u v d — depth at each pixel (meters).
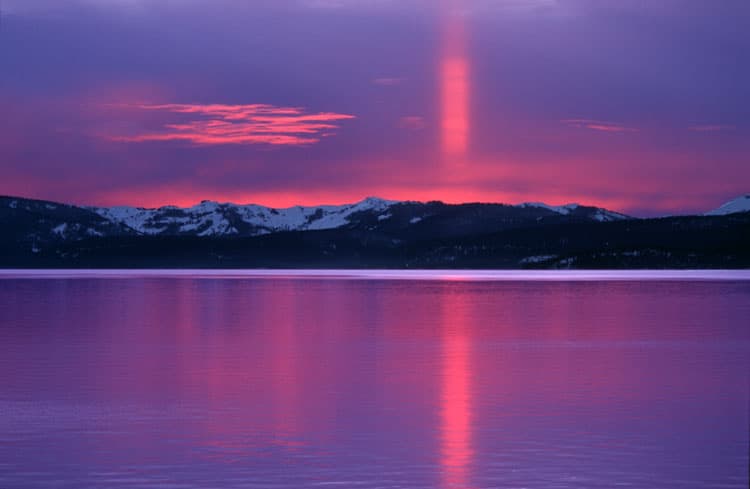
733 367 40.91
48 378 38.06
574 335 56.06
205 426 28.50
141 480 22.66
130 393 34.25
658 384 36.03
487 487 22.00
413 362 43.03
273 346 50.19
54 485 22.27
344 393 34.22
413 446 25.89
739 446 25.69
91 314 76.25
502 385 35.94
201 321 68.19
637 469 23.42
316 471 23.38
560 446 25.80
